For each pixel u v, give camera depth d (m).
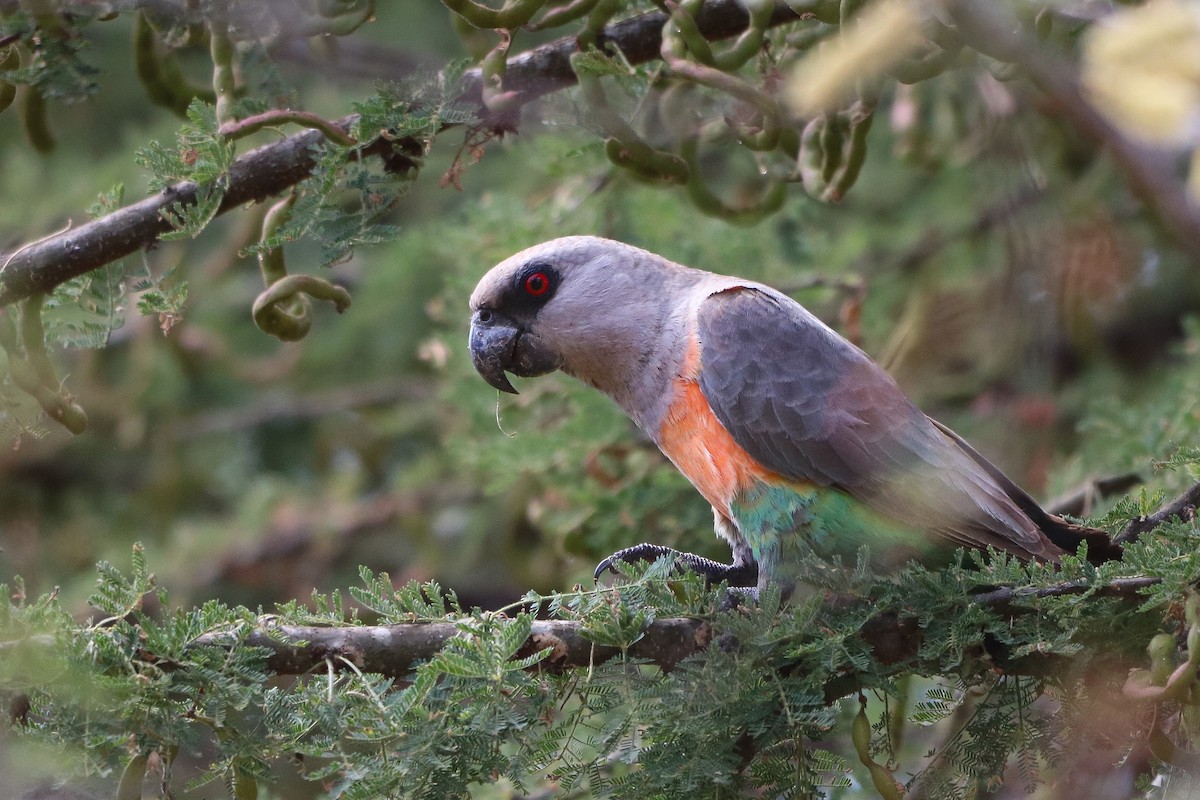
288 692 6.89
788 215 12.60
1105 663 7.12
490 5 9.19
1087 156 12.97
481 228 12.46
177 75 8.92
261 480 15.82
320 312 15.71
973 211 13.65
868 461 8.62
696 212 12.48
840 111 8.61
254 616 6.98
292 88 8.46
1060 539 8.63
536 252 9.77
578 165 12.20
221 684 6.52
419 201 15.02
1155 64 3.97
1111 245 12.34
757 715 7.05
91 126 14.62
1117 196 12.62
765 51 8.59
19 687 6.27
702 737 6.93
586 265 9.64
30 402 8.36
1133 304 14.63
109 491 16.00
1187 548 6.79
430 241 13.12
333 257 7.77
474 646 6.65
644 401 9.45
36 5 7.41
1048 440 12.77
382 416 15.83
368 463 16.16
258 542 15.16
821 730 7.11
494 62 8.05
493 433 12.25
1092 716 7.18
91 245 7.78
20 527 15.29
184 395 15.63
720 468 9.01
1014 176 12.17
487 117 8.20
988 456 12.82
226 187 7.71
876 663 7.34
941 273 13.35
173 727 6.48
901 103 11.75
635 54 8.41
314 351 15.77
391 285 15.20
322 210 7.73
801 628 7.12
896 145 12.84
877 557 8.66
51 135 8.87
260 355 15.88
